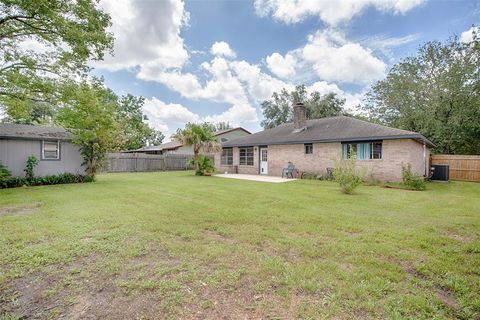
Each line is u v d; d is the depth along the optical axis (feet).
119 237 13.14
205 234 13.88
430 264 10.12
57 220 16.31
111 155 66.18
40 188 32.91
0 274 9.25
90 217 17.10
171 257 10.84
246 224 15.75
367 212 18.94
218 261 10.43
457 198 25.39
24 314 7.15
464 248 11.86
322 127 52.37
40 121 68.90
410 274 9.43
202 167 54.03
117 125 43.42
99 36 31.40
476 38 54.34
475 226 15.39
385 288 8.34
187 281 8.83
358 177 28.04
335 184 36.73
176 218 16.98
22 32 30.04
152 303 7.63
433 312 7.19
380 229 14.66
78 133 38.55
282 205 21.39
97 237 13.14
